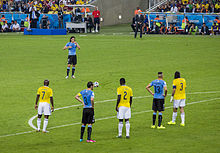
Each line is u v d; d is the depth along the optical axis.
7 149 47.53
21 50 121.44
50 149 47.22
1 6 186.00
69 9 177.12
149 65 101.88
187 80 88.12
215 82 86.06
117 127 57.41
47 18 164.38
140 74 93.00
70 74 93.69
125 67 99.81
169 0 191.12
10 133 54.66
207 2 183.38
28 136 53.22
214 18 165.00
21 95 76.12
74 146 48.28
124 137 52.06
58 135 53.62
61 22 169.50
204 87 82.19
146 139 50.81
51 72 95.81
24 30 159.38
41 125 58.88
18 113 64.94
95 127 57.50
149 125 58.06
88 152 45.78
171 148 46.69
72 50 88.81
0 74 93.25
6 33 165.00
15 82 86.19
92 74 93.31
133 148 47.00
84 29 167.88
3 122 59.97
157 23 162.38
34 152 46.16
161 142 49.34
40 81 87.06
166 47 125.31
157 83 54.78
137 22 142.38
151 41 136.25
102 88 82.44
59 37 148.12
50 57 112.62
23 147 48.28
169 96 76.75
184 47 125.25
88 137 50.03
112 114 64.88
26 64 103.94
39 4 179.62
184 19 161.50
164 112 66.00
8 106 69.00
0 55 113.94
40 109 54.66
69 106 69.62
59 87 82.44
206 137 51.12
